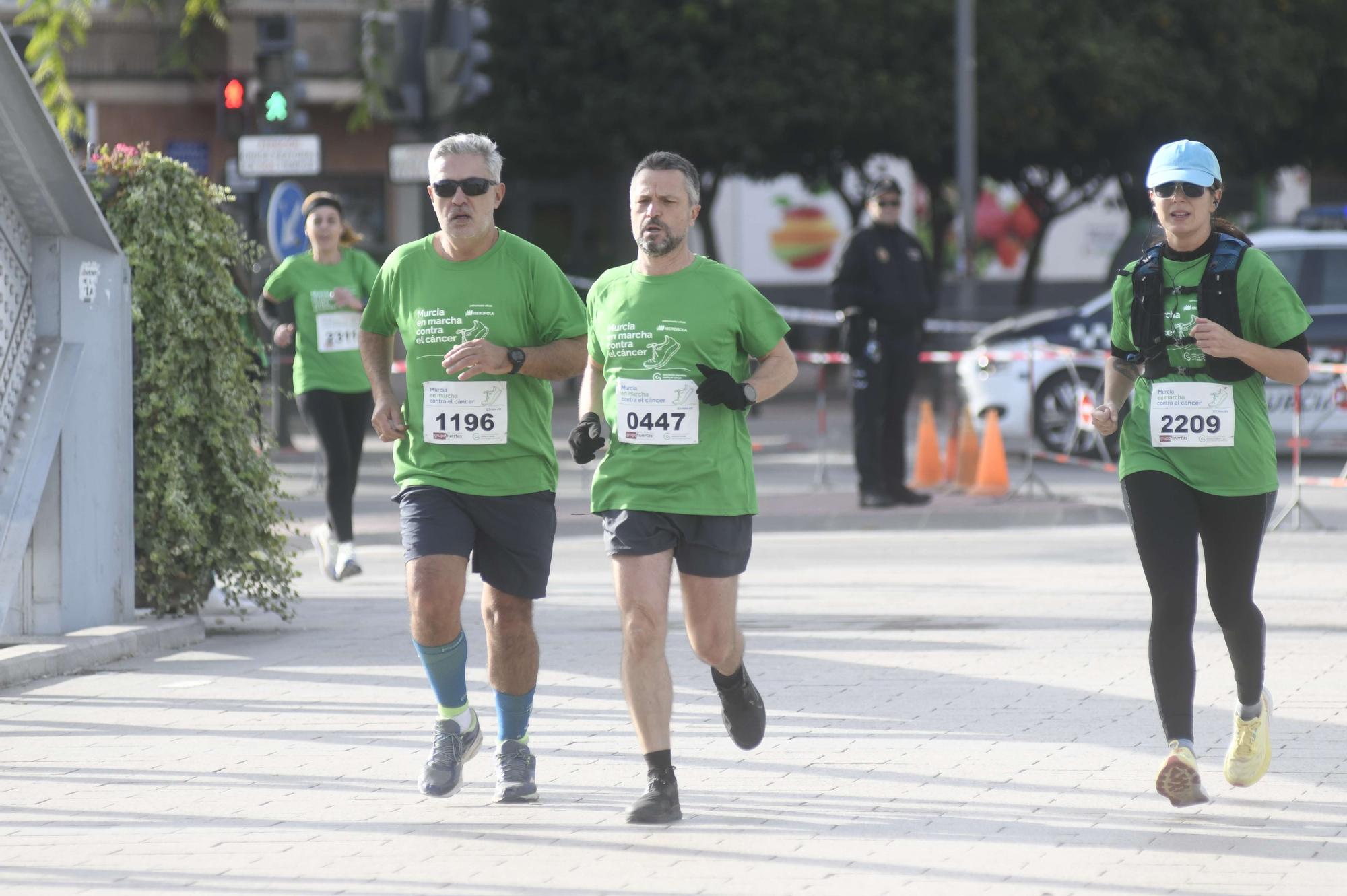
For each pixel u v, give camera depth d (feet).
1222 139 281.13
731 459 55.21
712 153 260.21
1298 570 107.86
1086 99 267.39
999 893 47.24
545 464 57.47
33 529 83.35
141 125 274.98
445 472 56.70
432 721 69.10
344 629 92.58
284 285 105.91
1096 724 66.85
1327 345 167.63
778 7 254.47
